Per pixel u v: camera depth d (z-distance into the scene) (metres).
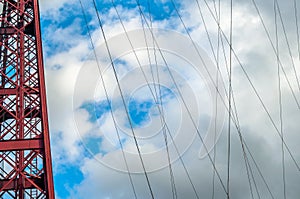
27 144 26.61
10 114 28.66
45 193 25.73
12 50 31.45
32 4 33.62
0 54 31.36
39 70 29.52
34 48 31.53
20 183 26.14
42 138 26.89
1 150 26.36
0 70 30.64
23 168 26.44
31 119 28.44
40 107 27.92
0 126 28.19
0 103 29.30
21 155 26.95
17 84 29.80
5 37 32.38
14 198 25.86
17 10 33.97
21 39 31.89
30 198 26.00
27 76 30.33
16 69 30.59
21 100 29.03
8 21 33.62
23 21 33.62
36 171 26.84
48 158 25.97
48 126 27.19
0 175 26.62
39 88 28.80
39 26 31.72
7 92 29.58
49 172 25.53
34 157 26.53
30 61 30.94
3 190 25.92
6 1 34.44
